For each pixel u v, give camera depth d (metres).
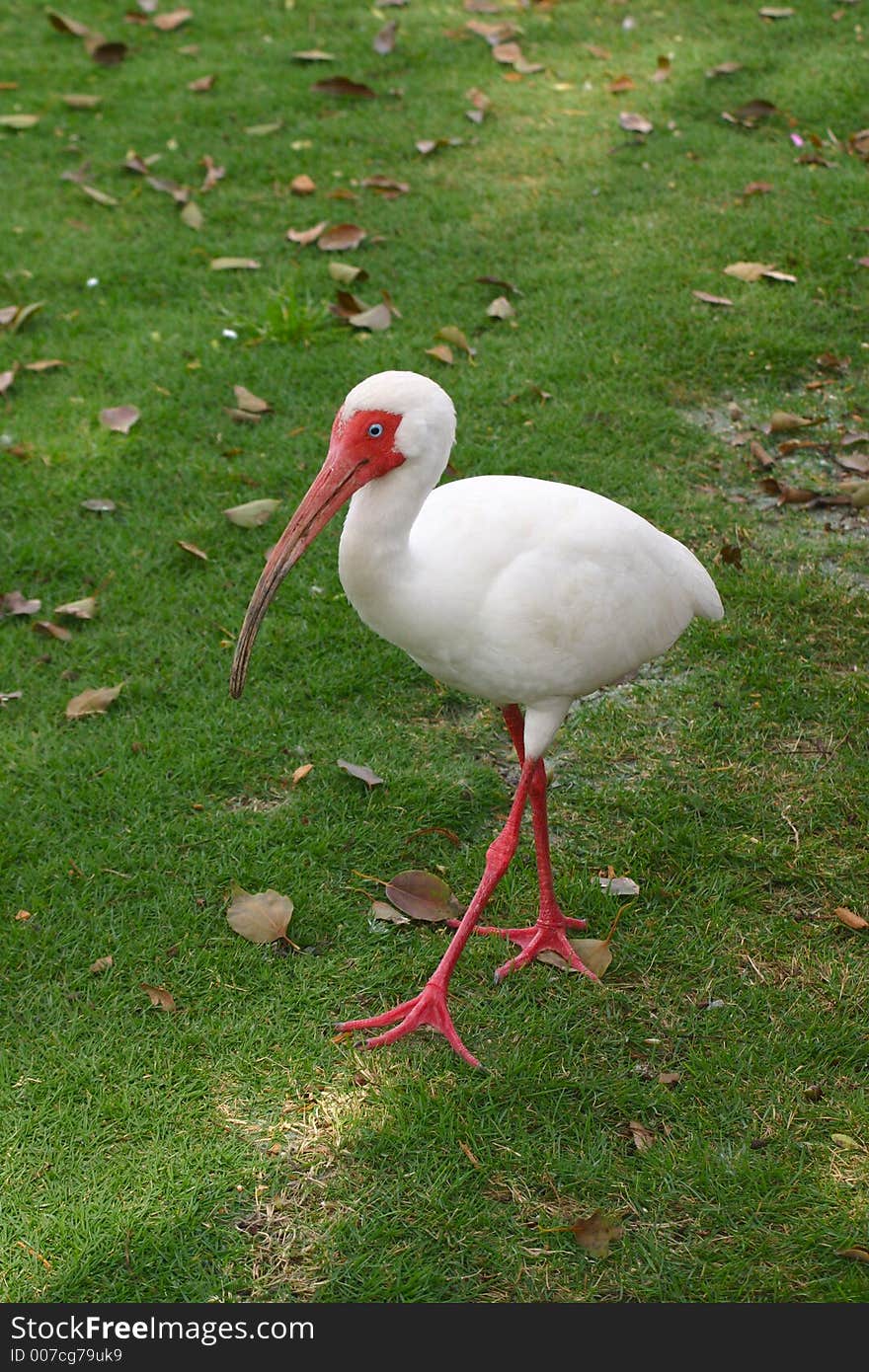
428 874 4.17
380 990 3.92
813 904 4.16
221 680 4.95
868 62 8.89
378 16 9.81
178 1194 3.31
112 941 4.01
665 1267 3.18
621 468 5.89
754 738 4.72
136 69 9.21
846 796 4.48
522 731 4.09
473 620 3.65
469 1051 3.74
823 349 6.58
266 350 6.65
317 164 8.16
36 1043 3.70
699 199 7.73
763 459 5.95
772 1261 3.19
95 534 5.59
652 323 6.77
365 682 4.96
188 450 6.05
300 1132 3.49
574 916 4.18
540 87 8.95
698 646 5.11
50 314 6.94
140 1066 3.64
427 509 3.81
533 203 7.76
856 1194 3.31
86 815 4.44
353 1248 3.22
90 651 5.05
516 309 6.94
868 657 5.02
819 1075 3.63
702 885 4.23
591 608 3.70
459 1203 3.32
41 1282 3.13
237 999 3.85
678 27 9.55
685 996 3.89
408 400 3.46
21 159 8.26
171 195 7.93
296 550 3.60
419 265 7.28
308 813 4.47
